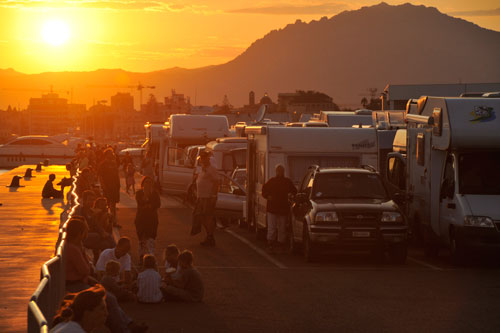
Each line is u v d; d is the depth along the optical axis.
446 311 12.96
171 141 42.34
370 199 20.12
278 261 19.73
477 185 19.19
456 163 19.44
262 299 14.19
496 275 17.38
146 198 19.48
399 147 25.80
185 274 13.94
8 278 14.98
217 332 11.42
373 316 12.55
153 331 11.48
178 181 41.25
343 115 40.44
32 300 7.36
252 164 25.89
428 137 20.80
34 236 21.88
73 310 7.20
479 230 18.41
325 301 13.94
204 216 22.89
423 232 21.36
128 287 14.17
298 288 15.40
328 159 23.48
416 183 22.20
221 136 42.84
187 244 23.44
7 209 30.62
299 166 23.41
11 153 94.69
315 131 23.59
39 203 33.50
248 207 25.97
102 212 17.75
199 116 42.84
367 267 18.73
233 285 15.78
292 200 21.30
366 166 21.83
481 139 18.75
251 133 25.80
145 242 19.56
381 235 18.94
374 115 35.31
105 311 7.32
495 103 19.23
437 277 17.02
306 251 19.58
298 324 11.95
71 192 24.45
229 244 23.52
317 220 19.08
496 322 12.05
